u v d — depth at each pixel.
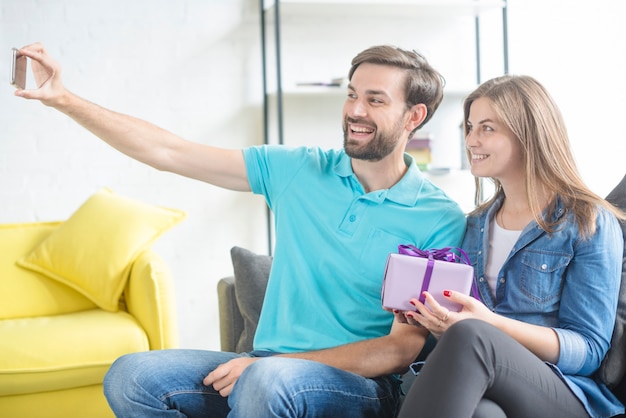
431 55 4.96
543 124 2.35
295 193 2.61
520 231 2.41
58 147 4.52
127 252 3.79
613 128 4.55
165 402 2.33
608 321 2.24
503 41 4.75
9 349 3.32
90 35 4.52
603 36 4.59
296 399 2.15
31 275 3.82
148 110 4.62
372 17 4.87
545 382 2.07
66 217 4.54
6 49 4.42
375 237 2.50
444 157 4.99
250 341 3.06
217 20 4.68
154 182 4.65
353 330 2.49
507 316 2.36
